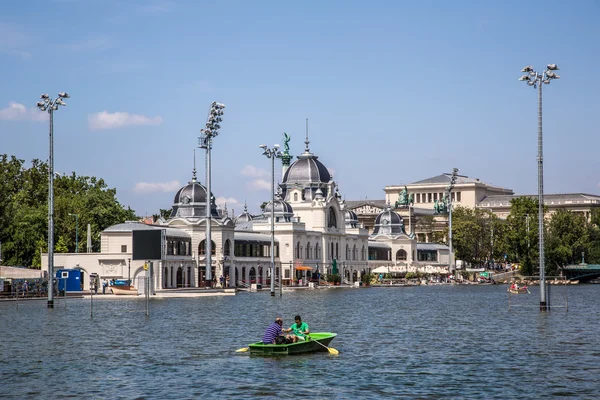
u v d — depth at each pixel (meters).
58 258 189.62
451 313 124.06
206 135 181.12
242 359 73.56
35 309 127.19
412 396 59.09
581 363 71.31
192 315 116.62
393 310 131.38
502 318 113.38
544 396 58.88
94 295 165.00
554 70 105.69
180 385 62.72
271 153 181.88
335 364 71.06
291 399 58.44
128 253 187.62
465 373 66.88
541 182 110.31
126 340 86.56
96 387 62.25
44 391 61.06
